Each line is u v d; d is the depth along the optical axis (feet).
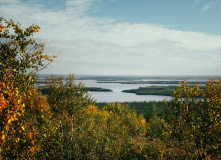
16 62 22.90
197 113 38.42
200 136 34.88
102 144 67.87
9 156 23.89
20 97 17.28
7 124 16.11
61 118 73.00
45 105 51.34
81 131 70.85
